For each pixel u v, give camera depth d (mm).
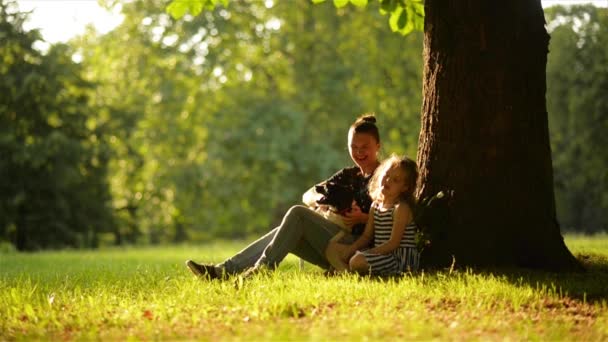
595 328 7180
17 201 34188
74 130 36312
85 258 19188
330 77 39500
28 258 19469
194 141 39781
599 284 9125
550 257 10320
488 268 9992
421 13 12758
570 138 37281
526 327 7023
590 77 35938
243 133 38562
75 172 35219
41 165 35219
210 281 9492
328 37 40219
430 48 10750
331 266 10273
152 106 39594
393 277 9125
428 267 10266
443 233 10375
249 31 40094
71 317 7926
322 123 40625
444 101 10539
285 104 39781
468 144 10406
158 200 42125
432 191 10547
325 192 10188
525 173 10359
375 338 6457
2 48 34750
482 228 10297
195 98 39438
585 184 39500
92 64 40312
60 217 35750
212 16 39125
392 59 39219
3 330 7484
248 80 40688
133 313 7934
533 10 10531
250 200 40344
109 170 38500
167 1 39438
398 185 9781
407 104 39000
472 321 7203
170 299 8547
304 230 9984
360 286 8594
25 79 34125
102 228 37281
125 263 14781
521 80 10406
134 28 39750
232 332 6984
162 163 39938
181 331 7109
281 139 38500
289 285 8914
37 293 9273
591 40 36062
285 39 40125
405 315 7375
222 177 39594
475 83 10383
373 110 39562
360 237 9992
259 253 9992
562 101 36938
